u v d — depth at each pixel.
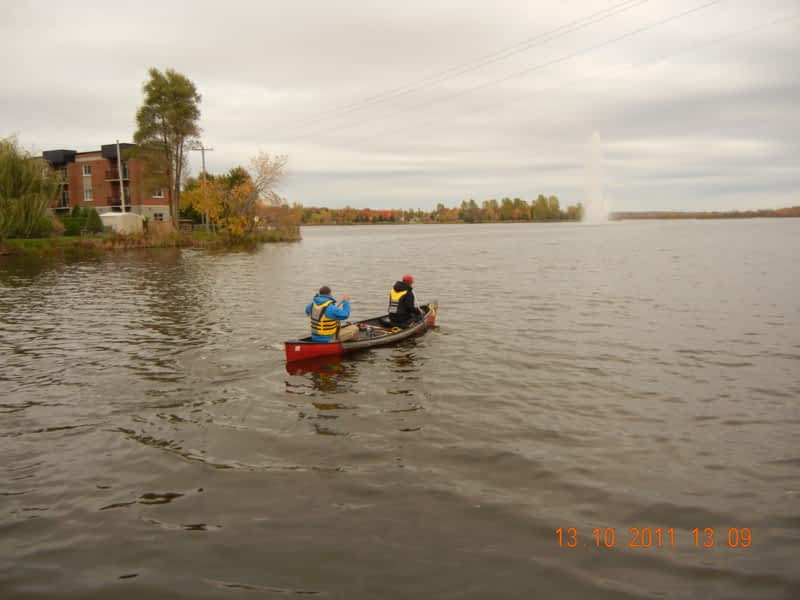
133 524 5.64
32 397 9.48
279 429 8.02
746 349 12.13
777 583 4.66
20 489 6.36
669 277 25.47
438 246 56.56
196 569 4.92
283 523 5.62
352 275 28.75
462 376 10.43
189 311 17.73
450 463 6.90
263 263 36.34
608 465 6.80
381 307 18.95
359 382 10.12
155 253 45.91
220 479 6.55
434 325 15.23
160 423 8.28
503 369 10.88
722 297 19.23
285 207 65.00
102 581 4.77
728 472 6.59
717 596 4.52
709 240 57.47
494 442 7.49
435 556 5.07
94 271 31.14
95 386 10.02
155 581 4.76
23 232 43.59
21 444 7.57
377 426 8.09
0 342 13.65
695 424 8.03
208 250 50.06
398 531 5.46
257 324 15.49
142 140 55.16
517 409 8.71
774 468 6.67
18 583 4.75
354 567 4.91
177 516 5.78
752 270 27.69
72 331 14.88
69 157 76.38
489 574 4.81
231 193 56.94
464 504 5.94
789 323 14.73
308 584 4.69
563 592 4.58
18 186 43.50
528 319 15.93
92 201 74.81
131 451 7.34
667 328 14.41
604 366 11.00
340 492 6.23
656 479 6.45
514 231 106.38
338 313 11.60
